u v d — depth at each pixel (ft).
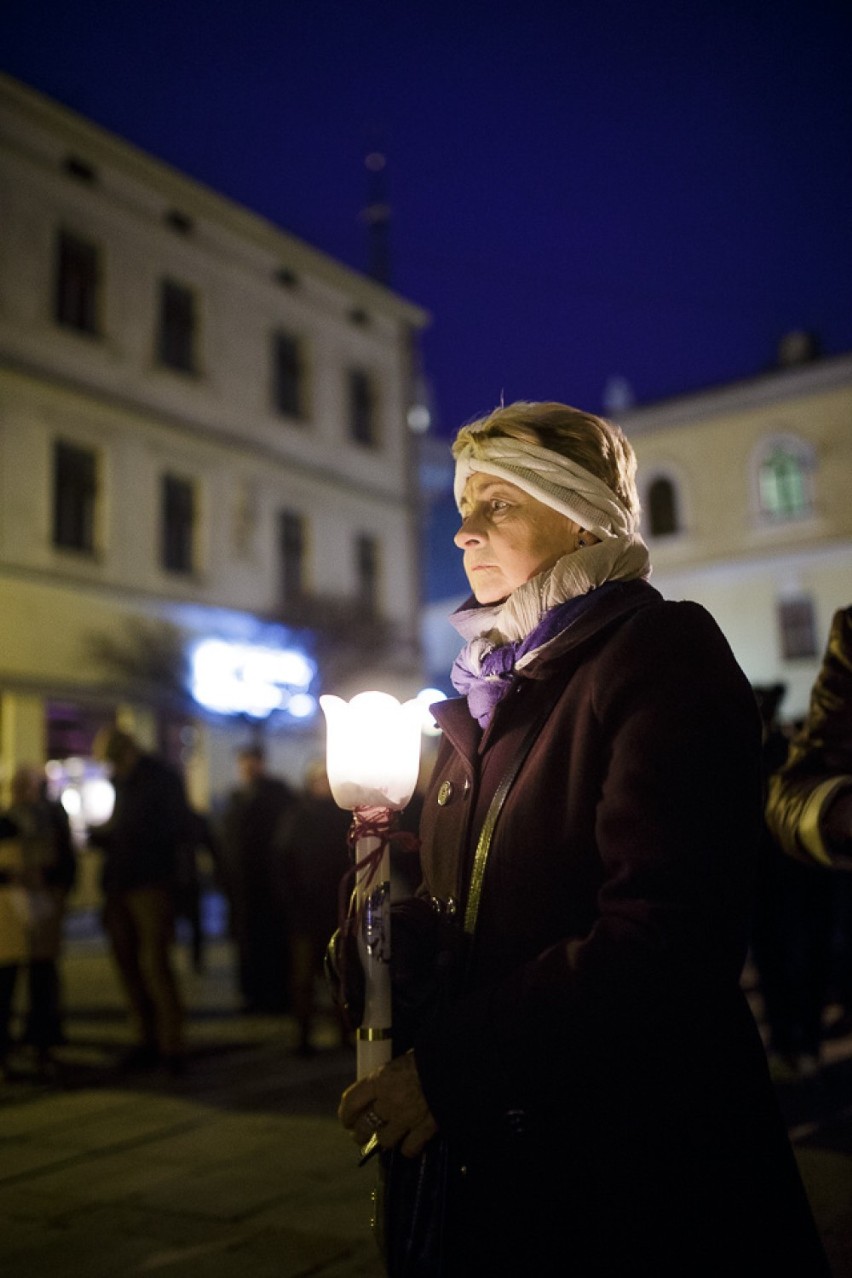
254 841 24.86
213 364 68.64
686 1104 3.77
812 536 84.33
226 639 65.10
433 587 111.24
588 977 3.63
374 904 4.30
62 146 60.39
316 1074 17.97
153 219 65.41
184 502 66.33
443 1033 3.81
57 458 59.41
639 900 3.70
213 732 65.87
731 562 86.69
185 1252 10.15
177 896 19.27
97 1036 22.27
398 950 4.47
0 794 28.37
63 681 57.82
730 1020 3.89
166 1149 13.65
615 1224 3.76
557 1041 3.65
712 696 3.94
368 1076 4.00
